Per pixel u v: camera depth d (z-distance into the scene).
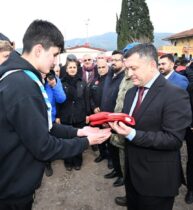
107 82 4.13
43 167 1.67
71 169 4.32
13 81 1.49
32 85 1.52
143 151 2.00
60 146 1.60
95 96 4.59
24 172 1.59
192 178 3.26
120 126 1.90
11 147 1.55
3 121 1.51
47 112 1.63
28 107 1.47
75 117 4.33
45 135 1.51
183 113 1.91
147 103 2.00
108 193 3.60
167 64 3.66
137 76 1.99
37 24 1.59
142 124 2.00
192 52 13.05
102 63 4.56
